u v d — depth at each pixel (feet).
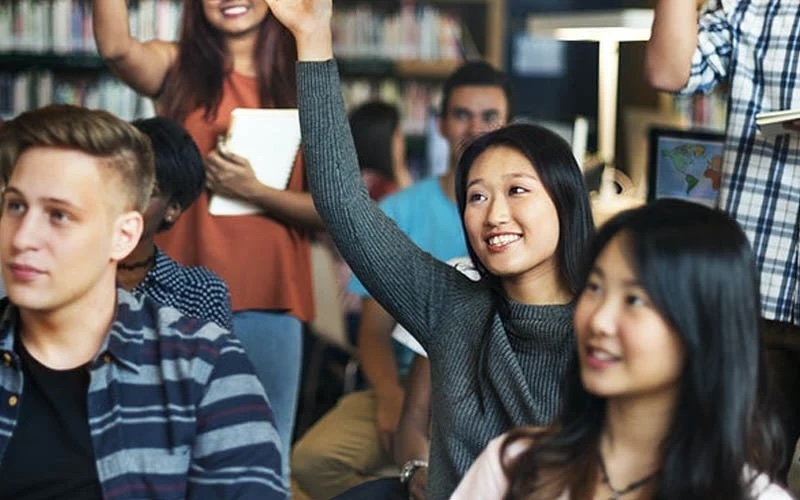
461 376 9.73
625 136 24.07
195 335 8.75
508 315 9.72
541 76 32.35
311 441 15.58
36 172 8.34
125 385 8.54
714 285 6.67
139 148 8.65
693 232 6.73
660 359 6.72
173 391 8.57
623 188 12.89
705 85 11.78
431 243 16.28
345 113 10.18
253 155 13.62
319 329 21.94
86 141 8.39
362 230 10.00
